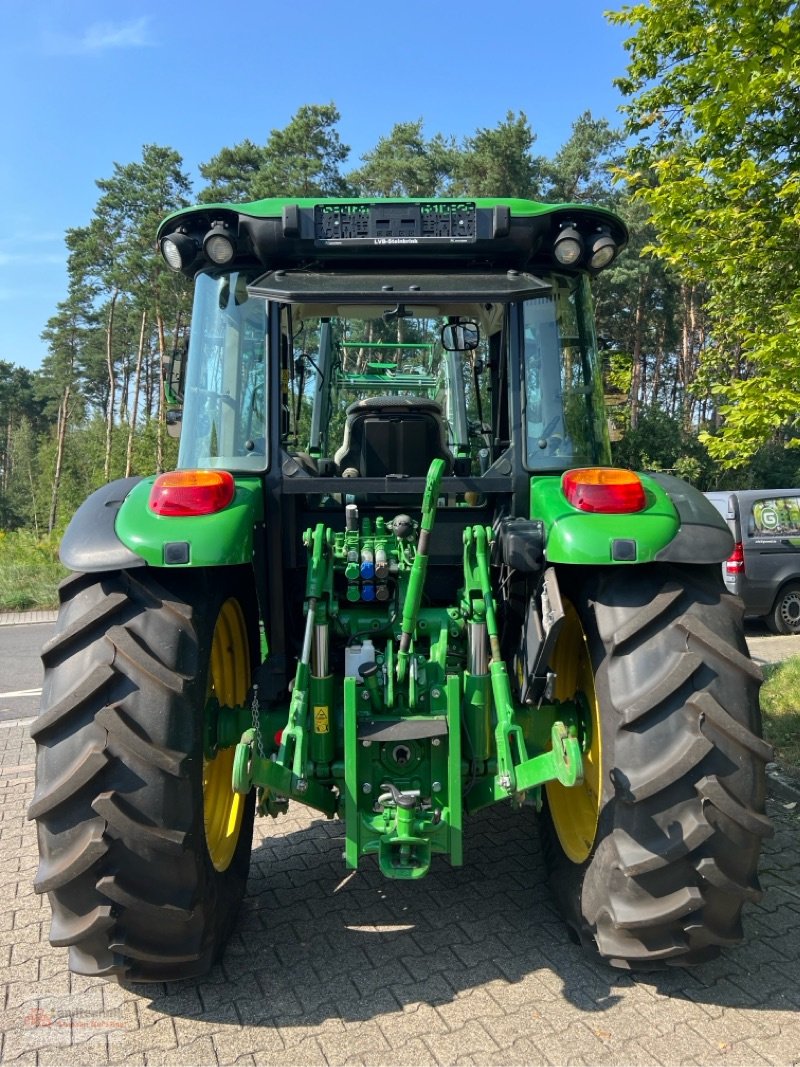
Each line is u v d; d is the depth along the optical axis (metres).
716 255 5.57
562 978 2.56
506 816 3.94
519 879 3.26
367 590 2.79
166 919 2.28
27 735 5.82
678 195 5.56
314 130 34.69
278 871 3.39
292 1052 2.25
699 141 5.56
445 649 2.74
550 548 2.50
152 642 2.36
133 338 50.53
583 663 2.86
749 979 2.54
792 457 24.44
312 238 2.81
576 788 2.92
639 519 2.46
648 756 2.28
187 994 2.53
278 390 2.95
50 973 2.69
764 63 4.92
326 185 33.97
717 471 22.83
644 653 2.38
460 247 2.83
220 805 2.96
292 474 2.91
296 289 2.71
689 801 2.26
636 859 2.27
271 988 2.55
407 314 3.55
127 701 2.28
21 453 69.50
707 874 2.23
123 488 2.71
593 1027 2.33
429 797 2.65
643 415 25.08
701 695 2.29
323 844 3.65
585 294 3.14
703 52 5.25
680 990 2.49
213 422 3.00
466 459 4.00
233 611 3.07
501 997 2.47
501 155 29.53
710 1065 2.17
